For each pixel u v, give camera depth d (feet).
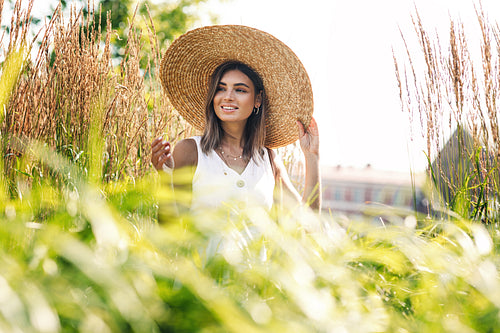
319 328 2.40
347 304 2.85
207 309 2.26
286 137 8.20
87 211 2.66
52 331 1.83
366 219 4.08
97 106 6.88
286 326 2.33
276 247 3.28
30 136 6.62
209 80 8.00
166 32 44.47
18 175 5.97
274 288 2.91
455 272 3.26
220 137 7.32
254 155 7.32
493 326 2.79
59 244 2.20
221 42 7.66
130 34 8.75
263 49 7.55
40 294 1.96
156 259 2.75
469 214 6.89
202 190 3.48
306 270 2.93
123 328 2.20
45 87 7.14
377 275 3.81
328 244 3.74
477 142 7.75
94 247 2.55
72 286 2.29
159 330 2.29
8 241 2.59
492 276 3.07
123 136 7.85
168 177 5.65
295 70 7.68
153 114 8.75
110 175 7.14
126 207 3.06
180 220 3.37
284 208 6.44
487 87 7.59
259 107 7.84
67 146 6.68
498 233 5.09
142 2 40.45
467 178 7.09
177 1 45.29
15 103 6.36
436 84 7.89
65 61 7.41
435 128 7.83
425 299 3.34
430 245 3.78
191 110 8.25
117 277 2.19
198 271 2.75
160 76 8.04
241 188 6.76
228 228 3.15
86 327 2.02
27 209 2.96
